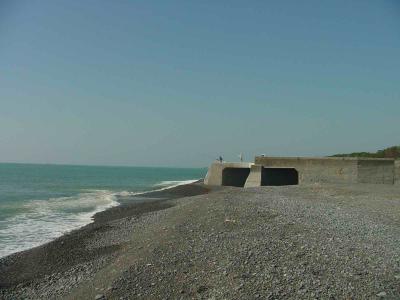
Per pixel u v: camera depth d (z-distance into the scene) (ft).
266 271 38.11
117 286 37.96
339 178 158.51
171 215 81.97
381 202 89.71
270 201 88.48
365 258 41.81
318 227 57.06
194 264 41.88
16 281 47.93
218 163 200.23
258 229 55.62
